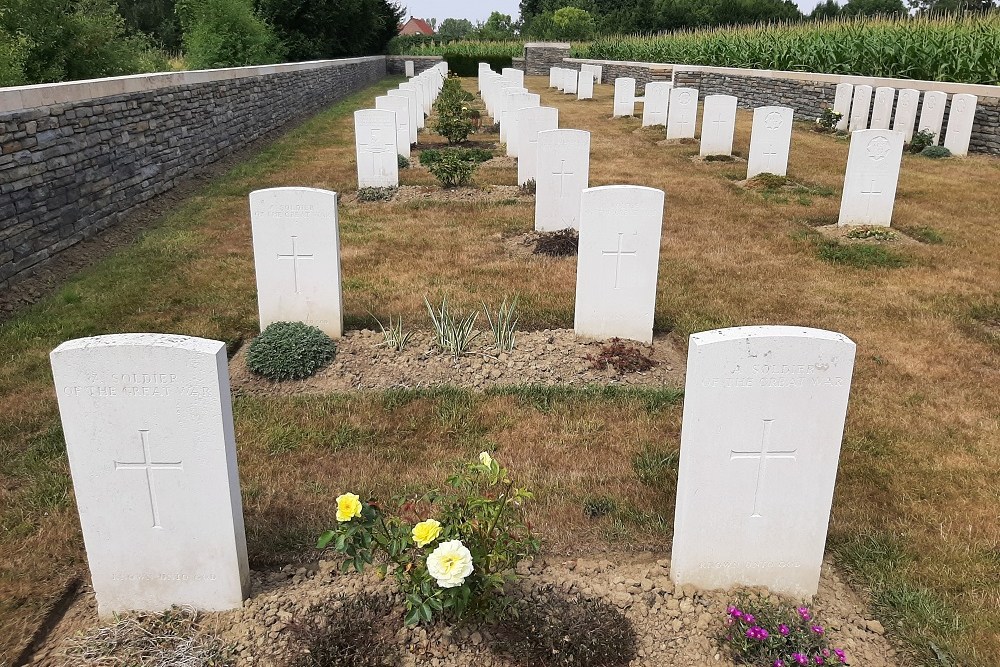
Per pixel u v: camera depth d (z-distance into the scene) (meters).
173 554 3.60
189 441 3.40
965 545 4.26
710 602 3.73
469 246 10.03
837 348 3.39
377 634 3.49
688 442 3.54
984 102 16.16
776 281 8.74
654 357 6.72
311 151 17.86
